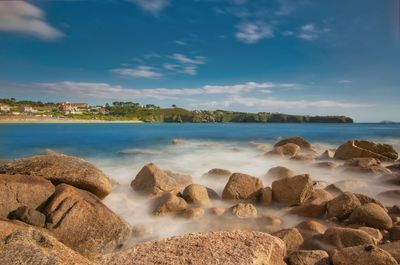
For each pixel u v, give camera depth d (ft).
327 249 29.14
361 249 24.23
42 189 34.06
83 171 39.27
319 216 38.73
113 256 21.40
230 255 20.88
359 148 79.20
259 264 20.36
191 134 224.12
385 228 34.14
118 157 95.76
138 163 83.61
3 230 25.17
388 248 26.04
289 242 29.91
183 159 90.79
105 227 31.73
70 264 19.61
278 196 42.75
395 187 53.47
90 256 29.84
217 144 137.49
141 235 33.94
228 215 37.55
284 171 55.62
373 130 302.86
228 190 43.98
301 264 24.91
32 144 142.00
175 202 39.11
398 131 278.26
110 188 40.27
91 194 36.19
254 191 43.83
